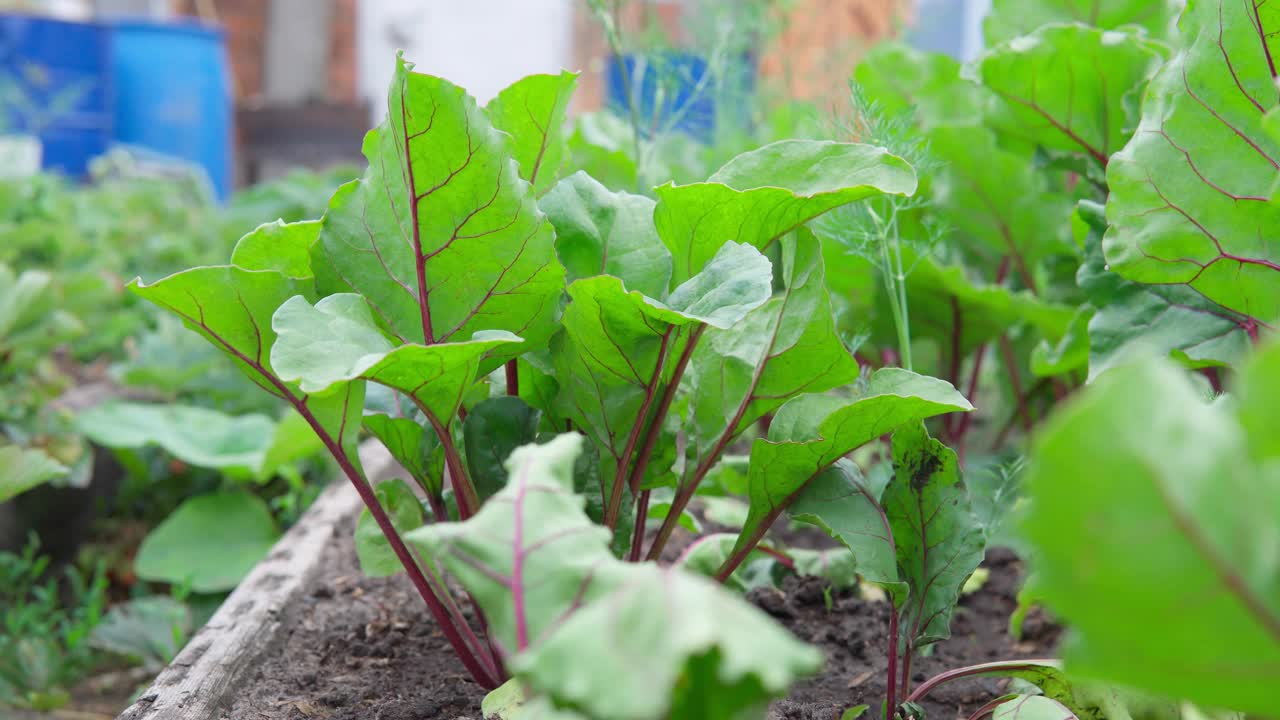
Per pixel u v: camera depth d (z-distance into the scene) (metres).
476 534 0.89
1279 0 1.06
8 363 2.04
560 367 1.10
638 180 1.56
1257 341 1.12
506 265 1.05
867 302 1.58
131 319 2.95
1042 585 0.71
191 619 1.71
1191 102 1.10
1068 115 1.41
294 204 3.40
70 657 1.69
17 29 4.69
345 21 7.07
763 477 1.13
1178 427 0.67
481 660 1.16
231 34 6.96
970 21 2.46
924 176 1.46
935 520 1.12
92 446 2.31
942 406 1.07
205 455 2.04
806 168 1.09
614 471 1.11
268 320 1.07
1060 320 1.50
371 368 0.99
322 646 1.29
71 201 3.54
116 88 5.13
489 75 5.37
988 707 1.10
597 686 0.73
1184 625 0.69
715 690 0.81
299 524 1.54
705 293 1.03
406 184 1.04
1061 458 0.68
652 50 1.67
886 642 1.33
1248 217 1.08
